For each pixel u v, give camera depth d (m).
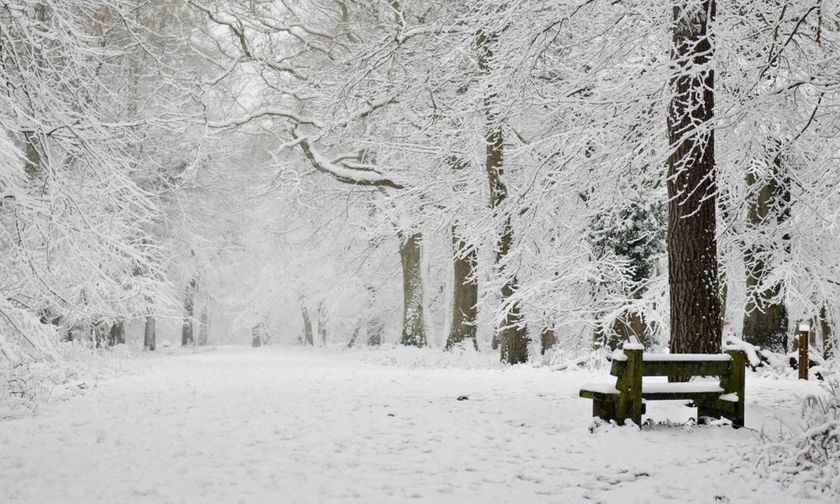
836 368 16.62
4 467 7.46
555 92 17.16
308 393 13.60
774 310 19.59
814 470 6.56
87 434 9.36
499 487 6.66
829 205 16.95
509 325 23.09
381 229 32.97
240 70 36.16
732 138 14.76
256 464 7.54
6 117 11.65
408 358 29.62
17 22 11.95
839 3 11.96
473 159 23.45
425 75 23.47
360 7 30.66
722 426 9.02
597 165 15.65
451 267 38.81
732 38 12.12
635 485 6.71
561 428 9.41
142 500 6.16
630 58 15.62
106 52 13.96
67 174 13.26
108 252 13.37
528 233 19.52
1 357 13.22
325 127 28.39
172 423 10.15
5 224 13.12
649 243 21.20
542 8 13.06
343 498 6.28
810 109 13.42
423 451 8.14
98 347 35.31
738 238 18.30
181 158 37.34
